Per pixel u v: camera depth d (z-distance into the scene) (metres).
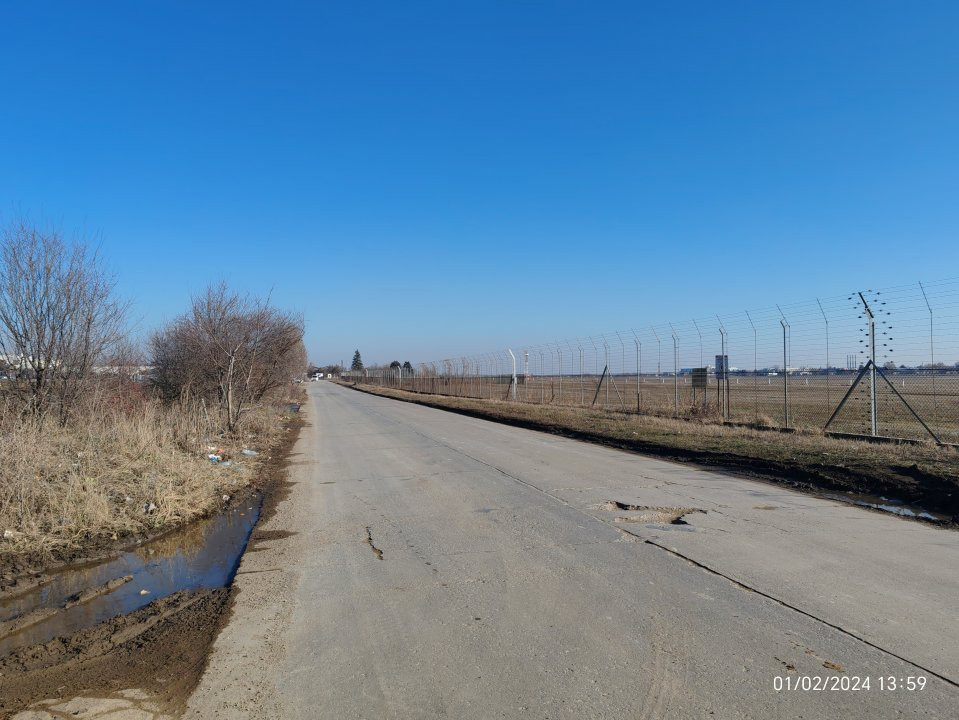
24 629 5.21
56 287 13.51
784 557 6.18
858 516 7.96
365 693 3.79
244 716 3.58
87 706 3.78
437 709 3.56
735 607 4.90
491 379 47.72
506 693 3.71
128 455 11.30
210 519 9.16
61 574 6.68
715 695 3.61
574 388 42.28
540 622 4.75
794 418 20.81
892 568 5.80
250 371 20.84
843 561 6.02
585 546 6.73
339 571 6.26
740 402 29.50
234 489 11.16
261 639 4.68
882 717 3.34
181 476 10.68
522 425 22.78
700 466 12.20
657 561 6.13
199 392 22.09
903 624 4.51
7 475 8.25
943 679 3.72
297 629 4.84
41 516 7.94
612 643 4.34
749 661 4.01
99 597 5.95
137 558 7.24
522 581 5.68
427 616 4.97
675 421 20.36
